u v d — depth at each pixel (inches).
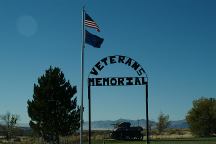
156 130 4202.8
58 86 1971.0
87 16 1283.2
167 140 2556.6
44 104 1946.4
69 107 1982.0
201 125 3353.8
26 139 2719.0
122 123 2854.3
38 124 1985.7
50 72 1999.3
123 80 1304.1
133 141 2541.8
